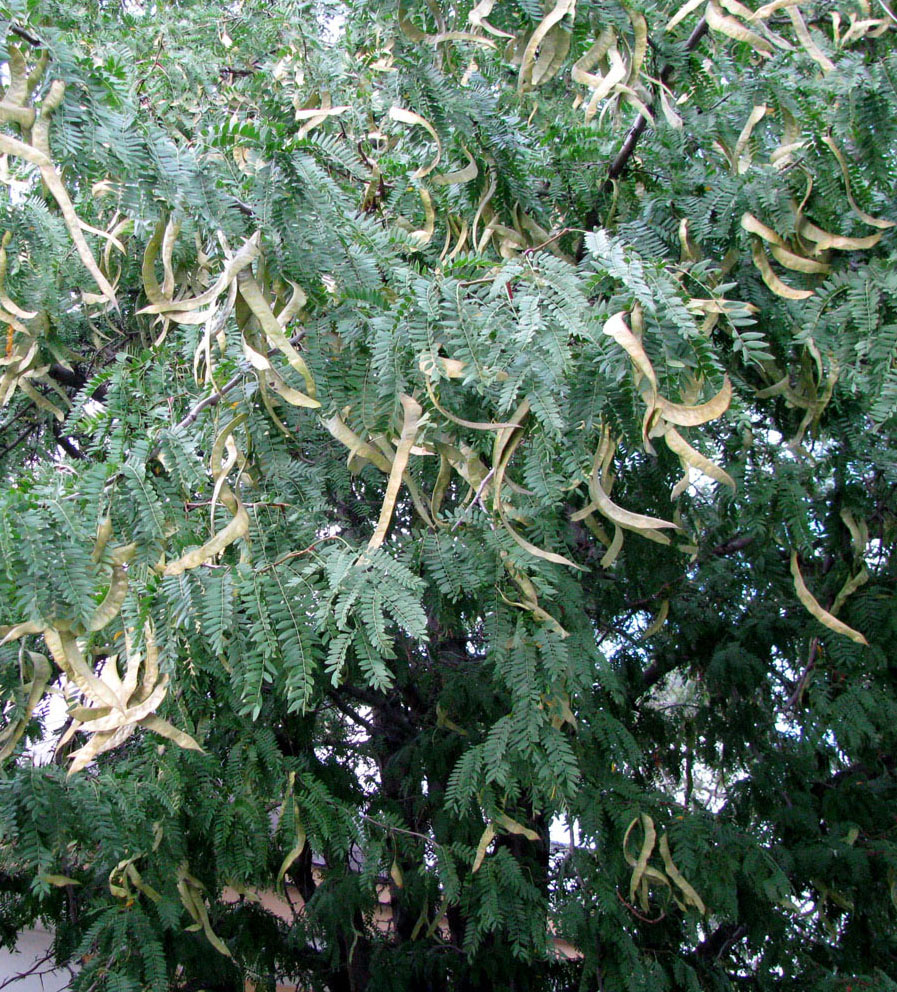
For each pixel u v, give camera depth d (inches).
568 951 191.6
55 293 119.9
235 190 84.8
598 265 77.3
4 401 119.5
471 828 181.0
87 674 72.2
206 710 157.5
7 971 252.7
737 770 223.6
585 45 115.8
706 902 158.7
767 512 137.7
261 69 168.7
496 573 114.0
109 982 137.0
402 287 87.6
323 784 165.2
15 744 92.7
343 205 89.1
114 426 100.2
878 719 174.7
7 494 72.2
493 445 98.0
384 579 90.6
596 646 133.6
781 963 183.3
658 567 161.3
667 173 126.3
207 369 84.0
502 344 78.4
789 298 109.9
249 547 97.3
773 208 108.4
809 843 192.5
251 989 215.3
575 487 99.0
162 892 148.3
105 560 77.2
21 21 74.0
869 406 114.0
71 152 74.8
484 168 120.9
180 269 107.0
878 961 187.3
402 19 114.9
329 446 134.5
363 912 207.9
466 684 194.5
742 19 113.7
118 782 144.3
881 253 111.0
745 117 116.4
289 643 87.8
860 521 145.0
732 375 117.5
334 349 91.0
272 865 169.8
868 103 100.2
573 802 152.5
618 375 76.1
